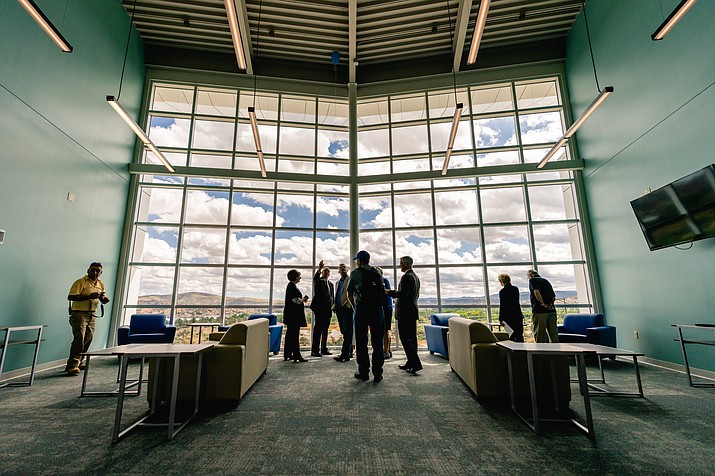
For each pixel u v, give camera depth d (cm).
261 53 711
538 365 271
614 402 282
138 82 662
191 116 696
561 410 259
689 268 402
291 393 307
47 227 436
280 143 724
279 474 162
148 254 643
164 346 245
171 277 639
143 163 659
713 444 194
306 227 697
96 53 536
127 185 636
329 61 738
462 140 711
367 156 738
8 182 376
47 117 436
